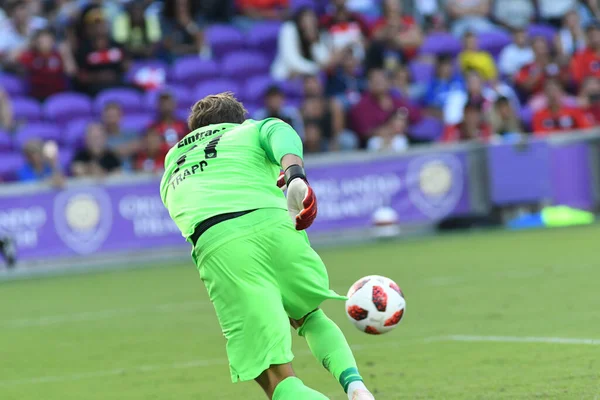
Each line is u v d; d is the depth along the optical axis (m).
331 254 49.66
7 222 48.94
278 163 13.98
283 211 14.14
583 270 36.28
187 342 26.38
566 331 23.58
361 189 56.66
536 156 58.75
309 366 21.50
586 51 69.69
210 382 20.36
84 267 50.88
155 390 19.86
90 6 64.06
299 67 67.25
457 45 74.25
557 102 62.06
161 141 54.47
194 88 67.31
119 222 51.72
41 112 61.19
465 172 58.84
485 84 67.75
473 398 17.02
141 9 67.69
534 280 34.41
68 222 50.47
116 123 57.03
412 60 72.19
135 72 66.50
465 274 37.66
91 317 33.03
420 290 33.94
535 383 17.89
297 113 60.84
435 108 66.56
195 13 72.62
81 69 63.75
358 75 68.75
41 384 21.47
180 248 53.44
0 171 55.16
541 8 80.94
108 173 53.62
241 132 14.72
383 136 58.84
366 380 19.42
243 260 13.69
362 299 15.16
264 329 13.44
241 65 69.00
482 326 25.41
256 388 19.36
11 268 49.34
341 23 69.69
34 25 66.94
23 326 31.94
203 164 14.50
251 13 74.62
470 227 59.81
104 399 19.30
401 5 78.94
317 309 14.59
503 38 76.44
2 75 63.03
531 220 58.16
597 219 60.19
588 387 17.19
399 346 23.34
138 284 42.75
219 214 13.98
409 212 57.72
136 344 26.58
